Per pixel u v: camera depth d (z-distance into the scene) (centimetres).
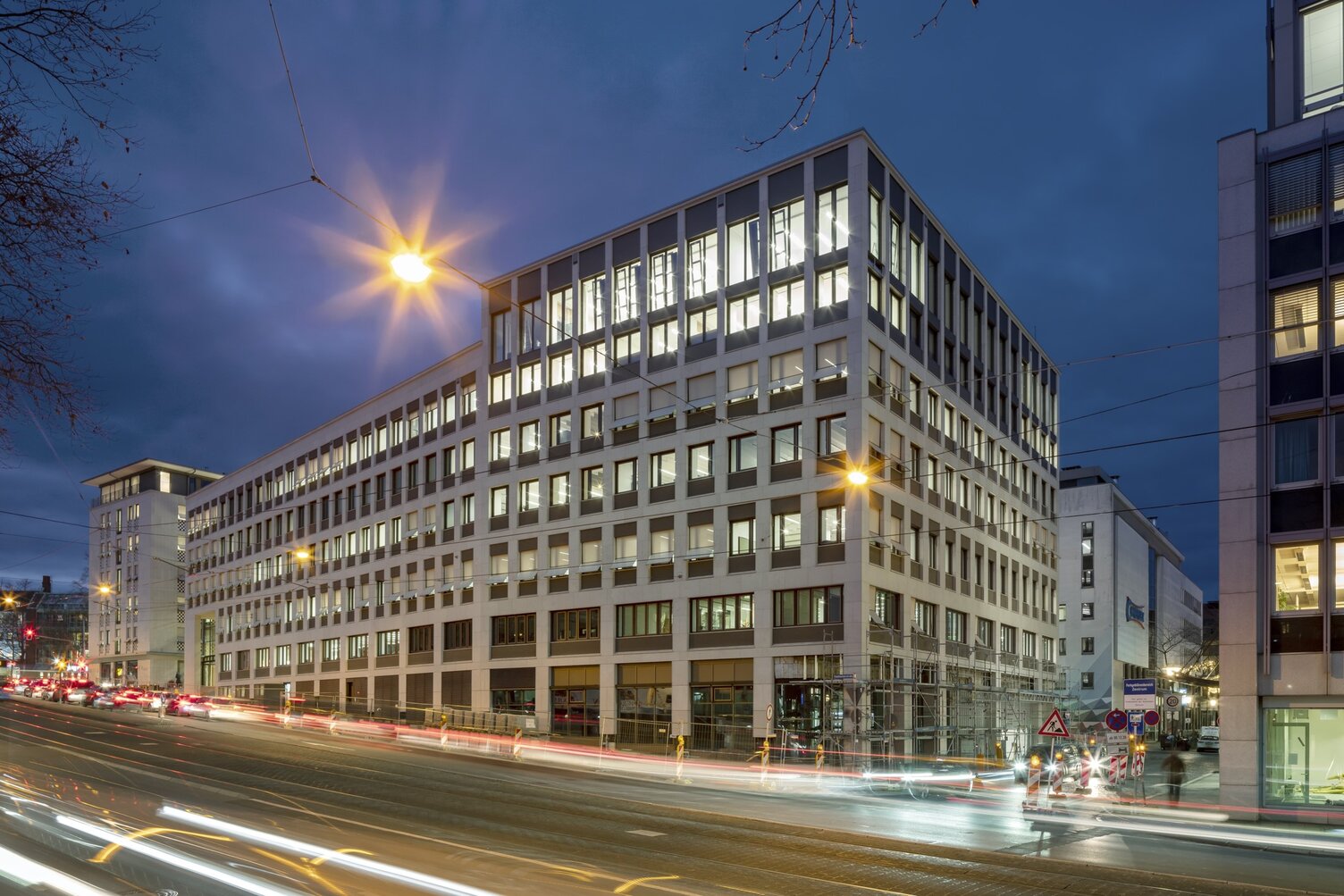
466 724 5250
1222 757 2561
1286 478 2584
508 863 1462
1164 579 9869
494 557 5472
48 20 718
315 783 2555
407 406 6462
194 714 6112
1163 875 1536
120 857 1427
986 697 4806
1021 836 1988
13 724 4822
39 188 775
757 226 4553
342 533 7081
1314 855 1891
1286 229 2662
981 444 5459
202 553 9212
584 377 5112
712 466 4528
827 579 4094
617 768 3575
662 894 1273
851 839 1838
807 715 4069
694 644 4459
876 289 4372
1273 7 2884
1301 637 2514
